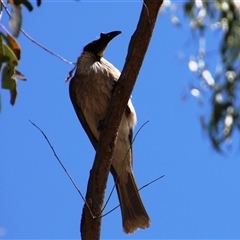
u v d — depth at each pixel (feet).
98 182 29.12
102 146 29.14
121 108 28.81
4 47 22.85
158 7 27.02
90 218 28.53
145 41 27.50
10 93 23.39
